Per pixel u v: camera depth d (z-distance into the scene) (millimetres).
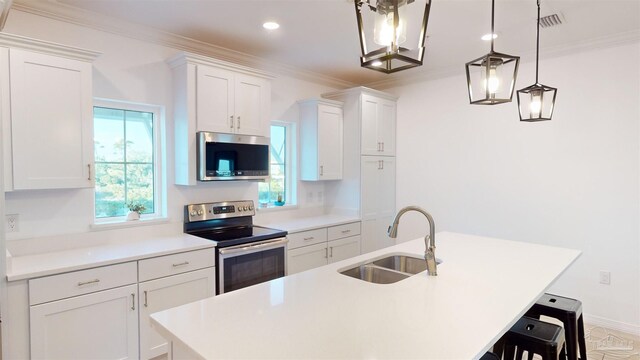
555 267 2082
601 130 3254
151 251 2547
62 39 2621
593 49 3262
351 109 4289
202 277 2779
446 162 4246
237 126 3275
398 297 1605
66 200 2656
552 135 3514
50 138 2328
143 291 2475
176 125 3154
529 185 3666
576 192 3395
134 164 3096
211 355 1113
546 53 3461
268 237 3229
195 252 2738
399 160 4676
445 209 4266
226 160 3191
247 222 3719
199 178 3068
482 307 1499
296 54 3613
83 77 2451
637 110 3084
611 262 3229
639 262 3104
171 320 1359
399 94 4648
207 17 2760
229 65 3195
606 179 3238
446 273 1964
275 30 2996
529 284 1788
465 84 4082
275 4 2529
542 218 3594
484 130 3949
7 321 1985
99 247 2689
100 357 2299
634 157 3105
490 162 3916
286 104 4125
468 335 1253
